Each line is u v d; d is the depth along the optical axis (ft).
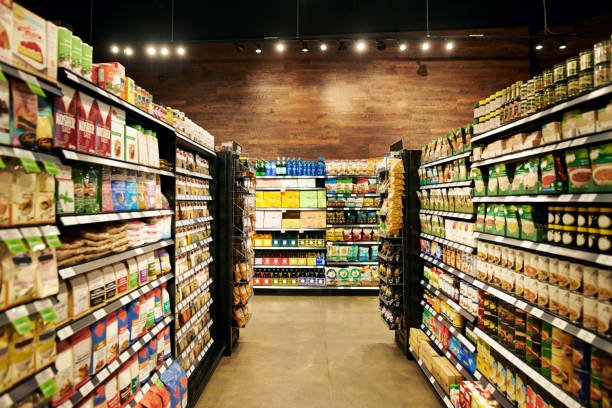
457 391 9.29
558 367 5.98
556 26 23.32
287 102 25.80
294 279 23.24
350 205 23.86
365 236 23.59
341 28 23.76
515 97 7.50
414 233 13.66
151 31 23.85
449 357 10.54
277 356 13.57
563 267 5.98
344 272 23.13
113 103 6.80
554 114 6.41
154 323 8.30
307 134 25.76
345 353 13.87
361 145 25.57
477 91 25.21
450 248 10.85
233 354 13.73
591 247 5.47
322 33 23.84
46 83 4.92
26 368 4.44
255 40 21.07
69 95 5.66
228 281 13.76
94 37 23.94
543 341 6.39
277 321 17.80
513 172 7.99
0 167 4.08
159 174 8.80
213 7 23.66
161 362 8.68
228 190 13.89
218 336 13.75
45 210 4.84
